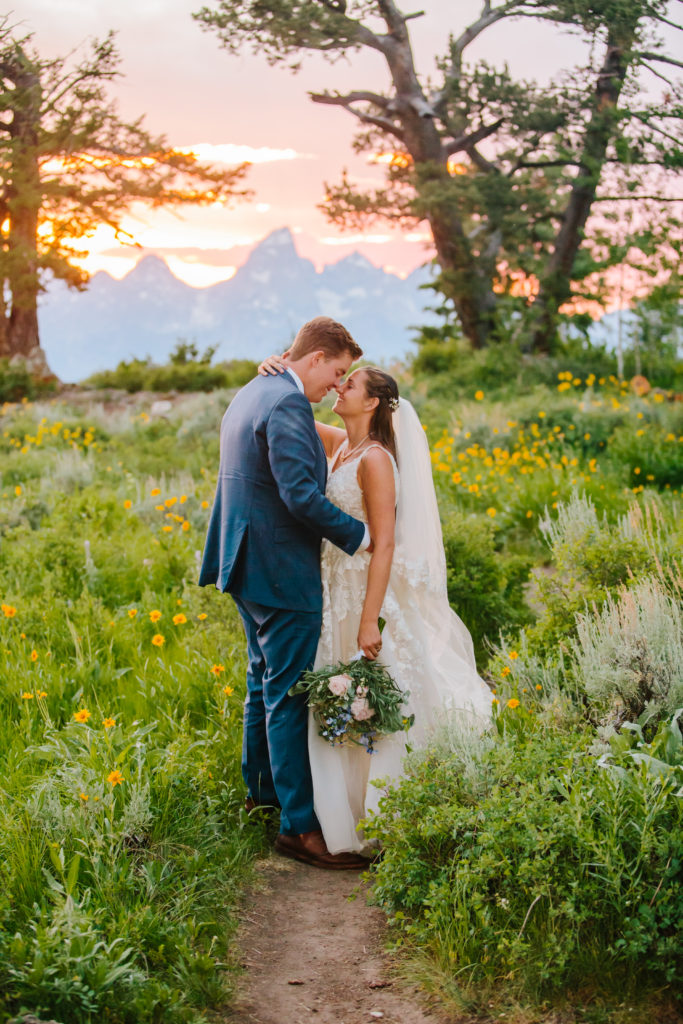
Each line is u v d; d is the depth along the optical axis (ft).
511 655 14.48
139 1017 7.79
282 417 11.35
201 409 56.65
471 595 17.81
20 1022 7.16
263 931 10.06
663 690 12.06
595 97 74.33
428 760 11.00
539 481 29.19
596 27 69.92
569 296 82.28
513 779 10.27
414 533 13.04
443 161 82.12
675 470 31.07
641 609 13.29
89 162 83.71
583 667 12.82
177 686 14.85
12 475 36.96
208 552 12.52
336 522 11.31
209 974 8.63
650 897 8.55
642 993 8.34
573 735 11.07
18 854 9.68
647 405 42.70
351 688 11.52
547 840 8.69
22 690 14.44
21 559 22.16
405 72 78.23
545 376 69.97
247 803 12.58
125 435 52.65
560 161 79.36
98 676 15.38
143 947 8.75
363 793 12.21
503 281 85.40
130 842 10.49
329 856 11.63
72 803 10.46
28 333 86.74
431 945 9.23
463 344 85.56
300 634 11.81
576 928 8.59
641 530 17.19
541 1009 8.29
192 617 17.46
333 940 9.88
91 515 27.22
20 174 78.13
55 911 8.51
